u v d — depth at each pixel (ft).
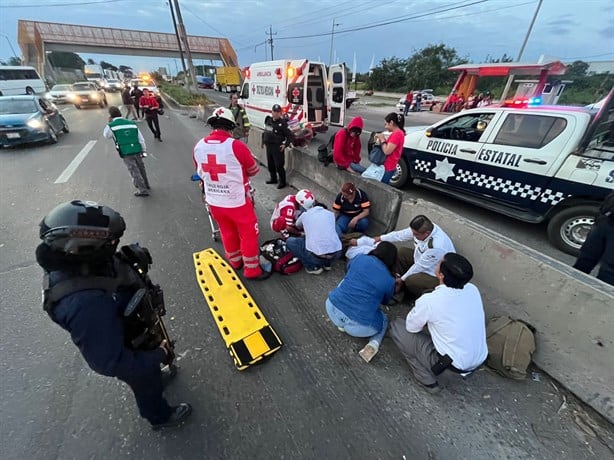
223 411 6.25
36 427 5.87
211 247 12.14
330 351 7.71
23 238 12.55
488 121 14.03
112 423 5.98
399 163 18.48
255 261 9.96
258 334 7.97
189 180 19.49
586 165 11.12
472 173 14.74
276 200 16.84
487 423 6.09
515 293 7.44
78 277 3.57
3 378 6.79
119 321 3.87
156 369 4.63
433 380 6.61
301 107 29.66
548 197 12.33
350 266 7.64
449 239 8.55
